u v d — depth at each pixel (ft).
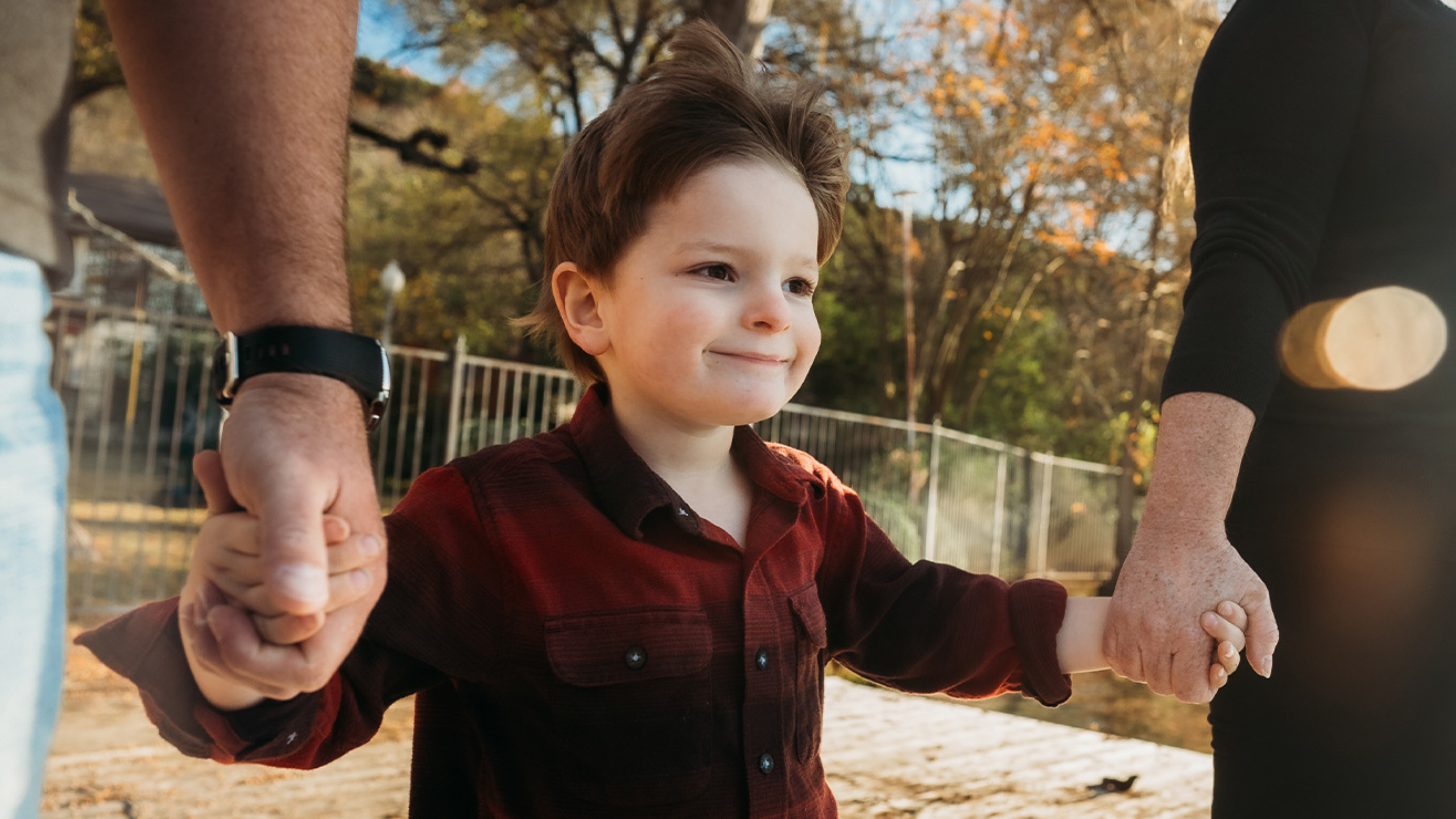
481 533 3.07
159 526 27.76
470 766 3.26
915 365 49.21
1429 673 3.17
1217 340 3.26
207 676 2.14
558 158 44.47
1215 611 3.11
